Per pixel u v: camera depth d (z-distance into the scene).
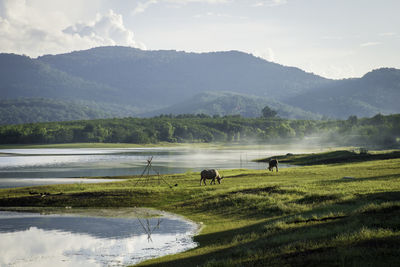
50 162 107.75
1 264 17.23
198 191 39.53
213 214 29.20
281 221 21.45
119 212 32.66
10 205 37.22
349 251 13.20
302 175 48.50
